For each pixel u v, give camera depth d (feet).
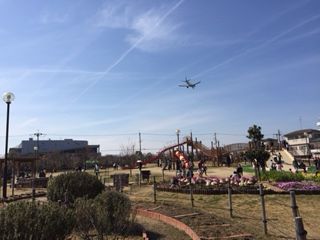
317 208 49.57
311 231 36.58
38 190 104.27
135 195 72.13
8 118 75.97
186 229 36.86
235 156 211.41
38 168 229.45
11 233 22.59
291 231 35.37
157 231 38.81
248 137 94.07
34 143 375.04
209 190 65.77
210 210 48.96
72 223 27.43
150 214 47.03
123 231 36.04
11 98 75.77
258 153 84.74
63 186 45.68
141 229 39.55
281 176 82.94
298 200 56.49
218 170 151.84
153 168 198.39
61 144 386.73
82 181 46.37
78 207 33.32
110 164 261.44
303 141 302.25
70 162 245.04
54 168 219.41
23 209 24.34
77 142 394.52
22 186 118.42
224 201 57.21
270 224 38.78
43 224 23.95
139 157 226.17
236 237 31.81
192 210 47.93
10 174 150.00
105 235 34.04
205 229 35.12
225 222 38.99
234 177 76.69
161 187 77.56
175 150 170.40
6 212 23.63
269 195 61.36
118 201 35.63
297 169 129.59
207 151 197.98
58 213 25.77
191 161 135.95
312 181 79.71
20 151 368.89
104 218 32.86
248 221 40.50
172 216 43.32
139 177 103.60
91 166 240.94
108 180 118.42
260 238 32.01
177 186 76.84
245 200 57.06
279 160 135.13
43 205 26.81
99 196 36.47
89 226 33.22
